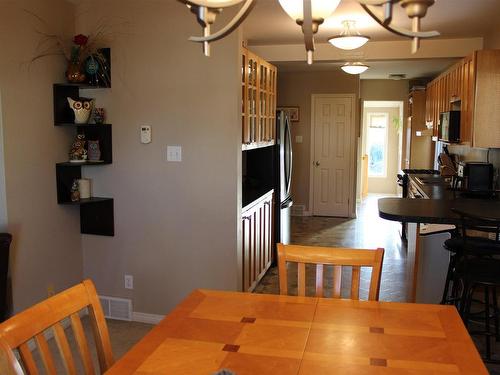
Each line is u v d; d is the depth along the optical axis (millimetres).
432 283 3516
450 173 6289
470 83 4445
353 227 7629
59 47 3512
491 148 4625
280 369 1401
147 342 1596
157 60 3561
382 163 12320
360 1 1306
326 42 5418
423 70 8297
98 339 1681
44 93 3385
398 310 1880
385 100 9977
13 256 3148
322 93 8328
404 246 6379
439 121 6203
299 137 8469
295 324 1740
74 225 3770
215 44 3451
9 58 3061
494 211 3234
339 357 1477
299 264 2176
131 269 3785
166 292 3736
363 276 5039
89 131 3725
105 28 3617
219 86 3473
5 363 1250
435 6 3803
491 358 3143
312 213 8602
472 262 3021
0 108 3014
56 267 3568
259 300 1996
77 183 3682
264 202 4762
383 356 1480
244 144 3916
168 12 3508
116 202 3748
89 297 1677
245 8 1396
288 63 5828
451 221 3008
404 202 3676
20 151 3182
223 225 3570
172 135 3588
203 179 3566
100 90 3684
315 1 1414
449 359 1460
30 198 3281
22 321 1415
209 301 1983
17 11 3107
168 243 3688
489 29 4695
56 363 3094
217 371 1386
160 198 3662
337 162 8422
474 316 3352
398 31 1248
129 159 3684
